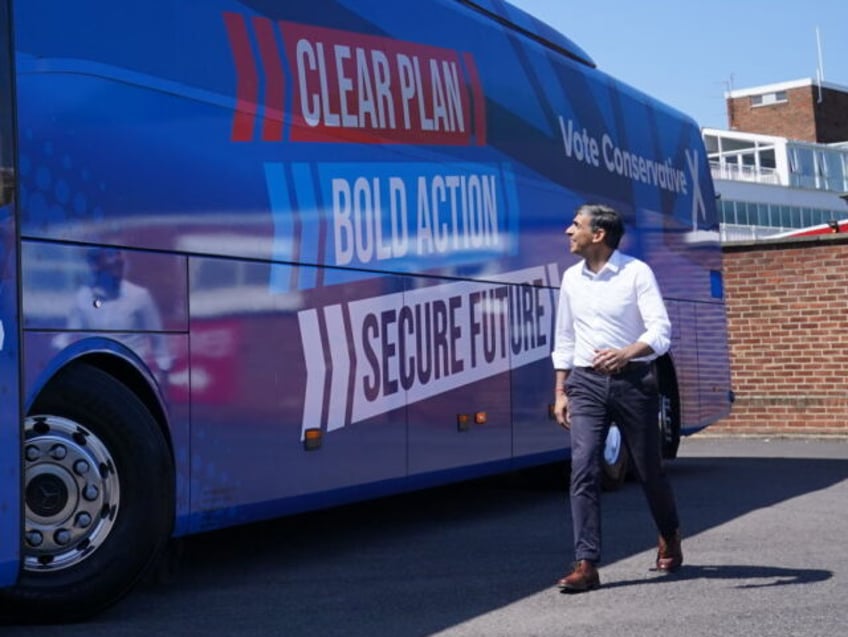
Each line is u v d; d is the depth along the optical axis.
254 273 8.00
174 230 7.36
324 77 8.97
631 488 13.82
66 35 6.79
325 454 8.61
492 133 11.34
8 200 6.14
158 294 7.21
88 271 6.75
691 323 15.53
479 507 12.48
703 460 17.41
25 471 6.36
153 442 7.00
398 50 9.98
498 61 11.66
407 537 10.34
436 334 10.12
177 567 8.23
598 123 13.66
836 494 12.91
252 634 6.57
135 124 7.16
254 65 8.24
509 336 11.34
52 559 6.70
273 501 8.08
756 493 13.04
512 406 11.35
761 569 8.38
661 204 15.11
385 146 9.60
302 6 8.85
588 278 7.71
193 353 7.45
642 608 7.13
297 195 8.48
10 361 6.10
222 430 7.65
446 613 7.09
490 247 11.09
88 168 6.80
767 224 112.31
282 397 8.18
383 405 9.31
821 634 6.45
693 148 16.41
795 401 21.33
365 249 9.20
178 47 7.61
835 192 117.94
